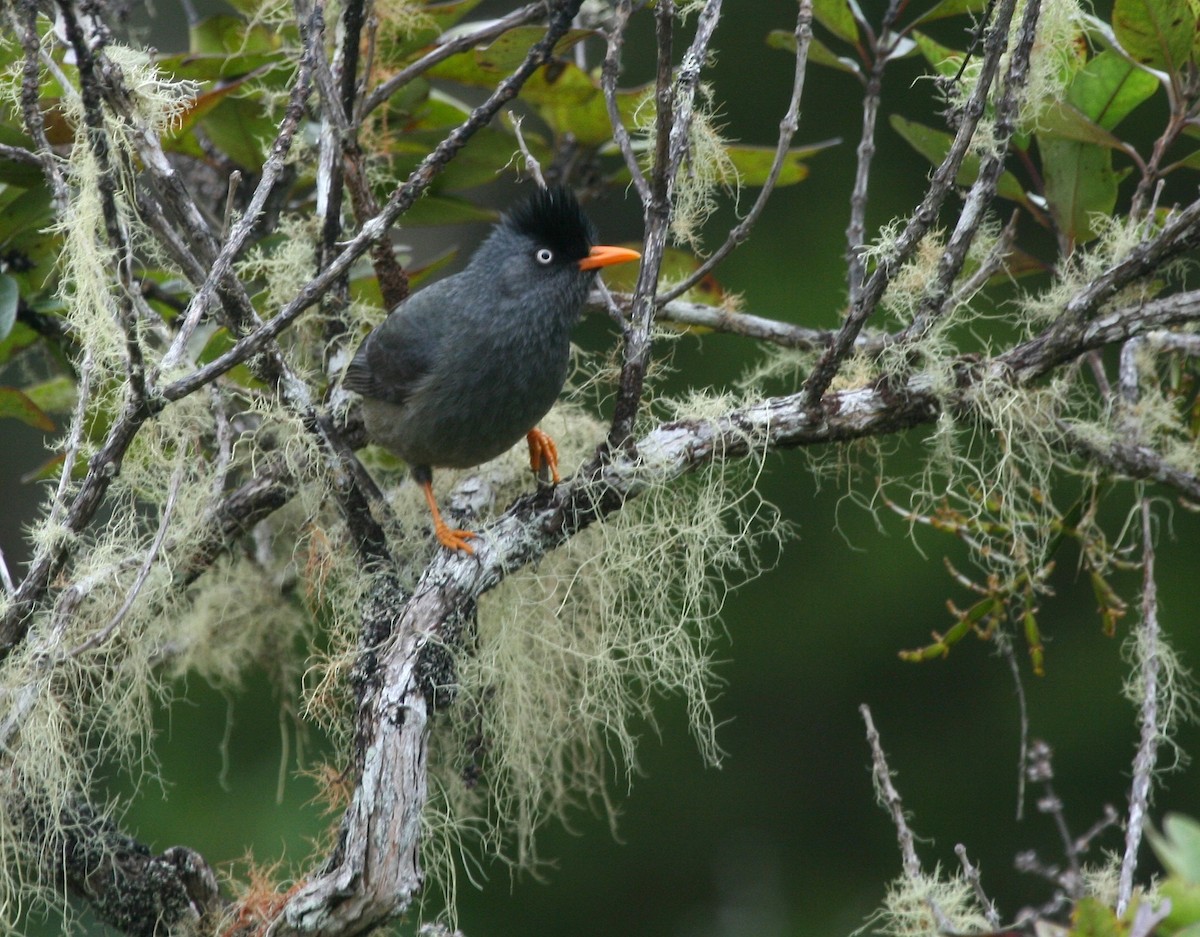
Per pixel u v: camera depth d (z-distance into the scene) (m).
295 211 9.73
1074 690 17.31
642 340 7.22
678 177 7.94
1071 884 6.71
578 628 8.37
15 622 6.88
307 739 9.78
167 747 14.49
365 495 7.59
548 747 8.40
